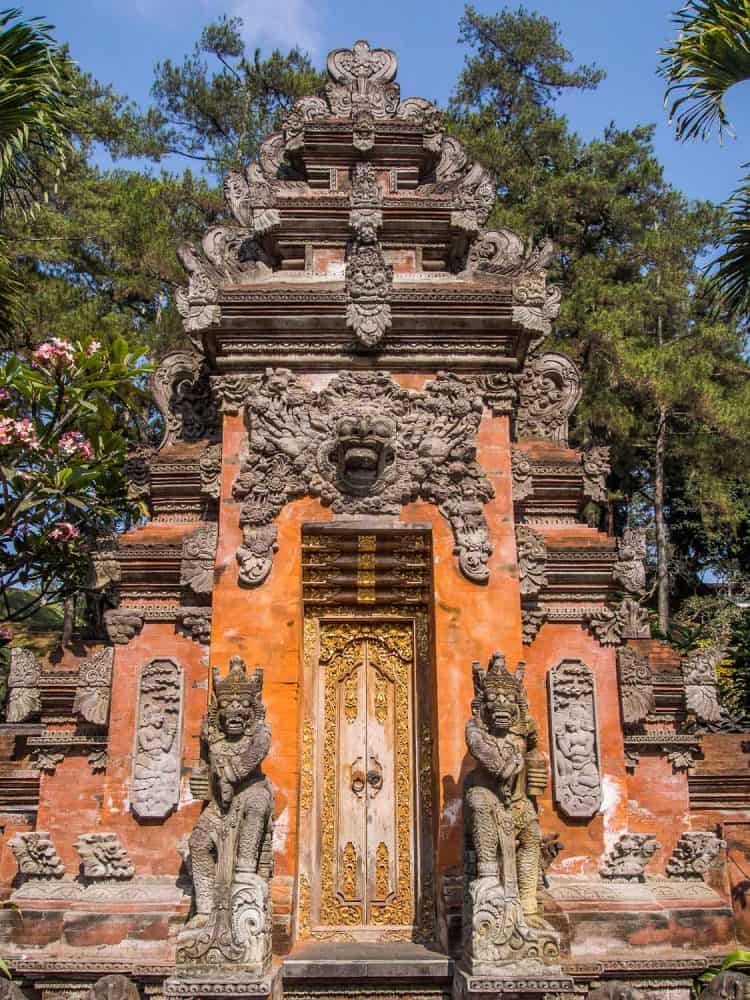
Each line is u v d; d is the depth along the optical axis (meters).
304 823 9.49
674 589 29.66
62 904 8.99
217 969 7.23
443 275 10.87
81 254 23.56
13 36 10.66
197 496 10.72
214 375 10.29
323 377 10.26
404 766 9.80
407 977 8.22
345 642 10.16
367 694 10.02
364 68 12.40
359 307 10.05
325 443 9.91
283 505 9.85
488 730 8.13
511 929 7.49
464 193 11.27
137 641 10.00
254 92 27.83
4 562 13.67
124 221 22.62
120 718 9.71
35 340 19.80
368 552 9.95
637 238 27.64
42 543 13.38
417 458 9.98
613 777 9.66
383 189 11.81
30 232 21.73
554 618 10.13
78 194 23.89
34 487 12.38
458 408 10.06
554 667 9.95
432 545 9.77
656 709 10.17
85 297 23.08
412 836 9.56
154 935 8.67
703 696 10.30
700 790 10.33
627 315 24.42
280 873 8.74
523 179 26.50
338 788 9.72
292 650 9.39
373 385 10.14
